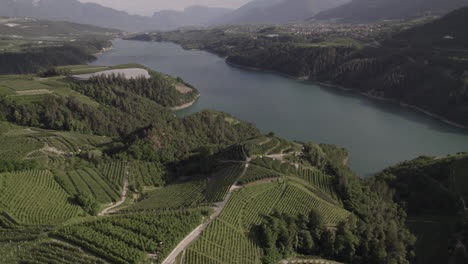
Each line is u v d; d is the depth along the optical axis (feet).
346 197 386.73
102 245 238.68
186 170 482.28
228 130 650.84
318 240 302.66
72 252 233.96
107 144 604.08
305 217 315.37
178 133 588.50
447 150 609.01
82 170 439.22
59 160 476.13
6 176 360.07
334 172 452.35
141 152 504.02
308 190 386.52
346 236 298.35
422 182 433.89
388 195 411.75
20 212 305.32
